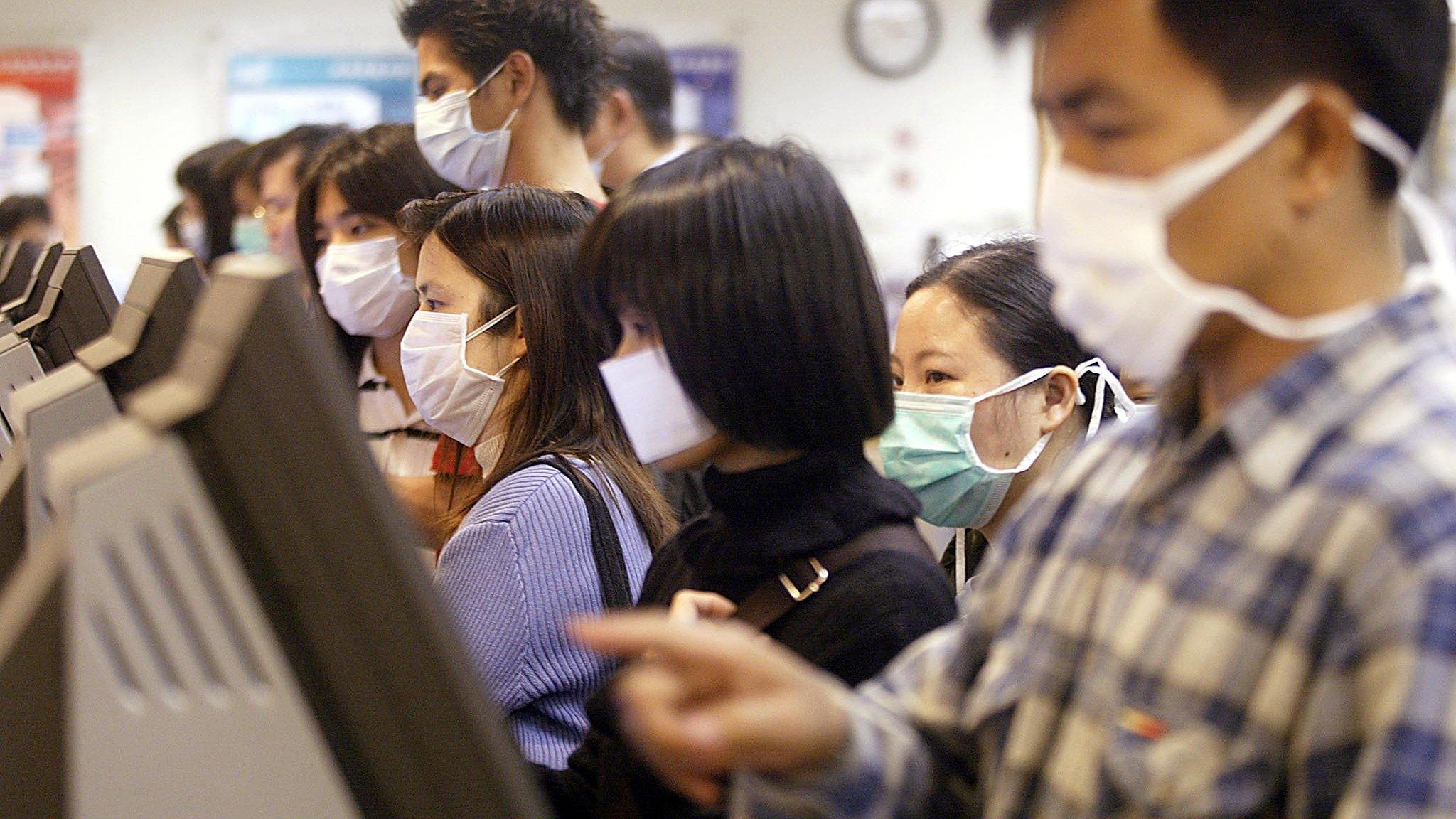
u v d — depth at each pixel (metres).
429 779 0.74
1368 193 0.80
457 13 2.46
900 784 0.88
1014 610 0.94
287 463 0.72
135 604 0.72
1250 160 0.79
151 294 1.15
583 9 2.55
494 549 1.58
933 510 1.62
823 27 6.21
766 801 0.83
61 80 6.45
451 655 0.73
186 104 6.45
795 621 1.14
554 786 1.37
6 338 1.69
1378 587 0.69
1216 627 0.76
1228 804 0.74
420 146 2.49
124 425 0.74
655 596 1.31
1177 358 0.83
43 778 0.75
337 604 0.73
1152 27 0.78
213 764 0.73
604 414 1.74
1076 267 0.84
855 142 6.22
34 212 5.60
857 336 1.18
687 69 6.21
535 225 1.79
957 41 6.18
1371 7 0.77
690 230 1.14
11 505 1.17
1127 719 0.79
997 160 6.20
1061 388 1.61
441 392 1.82
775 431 1.15
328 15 6.39
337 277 2.40
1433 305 0.78
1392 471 0.71
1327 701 0.71
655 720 0.75
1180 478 0.83
